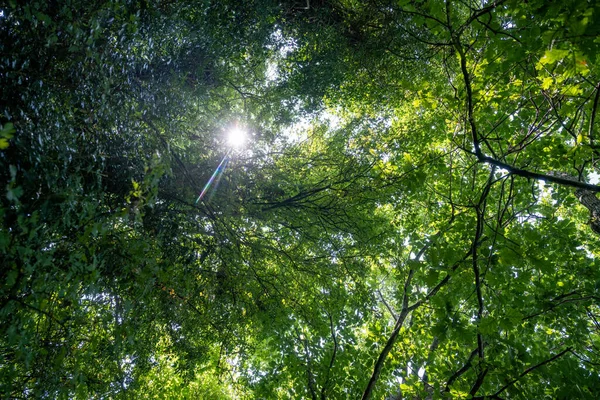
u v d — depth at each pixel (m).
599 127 5.24
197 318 6.85
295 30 10.01
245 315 7.35
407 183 5.05
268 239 7.89
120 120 4.55
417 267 4.15
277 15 8.94
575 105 4.36
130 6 4.81
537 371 4.67
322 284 8.02
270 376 6.96
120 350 5.40
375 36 10.12
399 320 6.50
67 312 3.58
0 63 3.27
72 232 3.58
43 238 3.16
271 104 8.70
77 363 3.48
